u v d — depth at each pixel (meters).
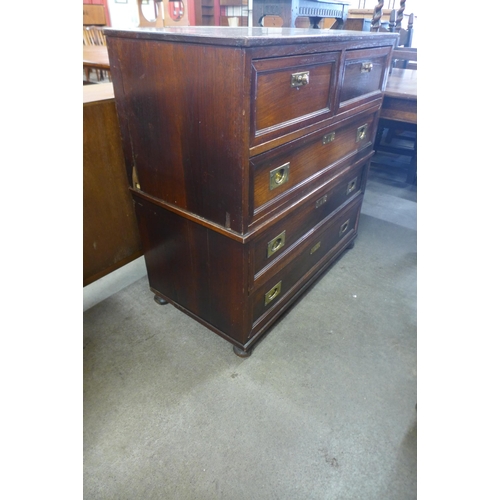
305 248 1.34
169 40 0.82
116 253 1.32
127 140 1.08
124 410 1.06
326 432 1.01
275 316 1.31
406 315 1.43
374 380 1.17
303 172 1.12
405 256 1.80
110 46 0.95
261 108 0.83
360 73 1.19
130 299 1.48
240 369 1.19
